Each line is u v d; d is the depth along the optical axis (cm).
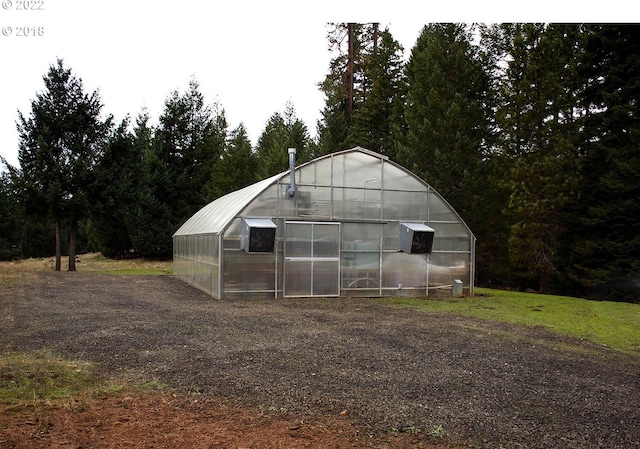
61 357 768
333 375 698
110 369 707
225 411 549
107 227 3991
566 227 2375
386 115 3838
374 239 1728
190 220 2453
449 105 2809
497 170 2600
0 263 3431
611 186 2095
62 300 1420
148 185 3750
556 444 489
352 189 1709
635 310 1505
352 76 3931
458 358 823
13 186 2634
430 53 2973
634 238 2097
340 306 1434
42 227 4897
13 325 1024
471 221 2647
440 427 520
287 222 1630
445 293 1805
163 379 662
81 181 2733
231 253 1554
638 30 2153
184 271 2195
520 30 2795
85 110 2797
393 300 1619
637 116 2127
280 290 1609
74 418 516
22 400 566
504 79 2958
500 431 516
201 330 1002
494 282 2931
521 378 717
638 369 801
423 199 1789
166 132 3941
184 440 468
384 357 812
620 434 519
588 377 738
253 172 4366
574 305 1602
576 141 2341
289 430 501
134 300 1462
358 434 496
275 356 796
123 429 491
